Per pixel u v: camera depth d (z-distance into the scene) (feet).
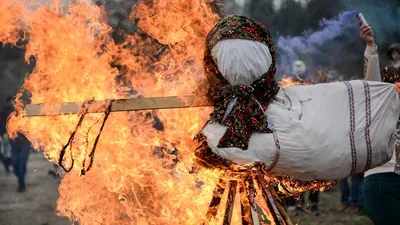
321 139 10.52
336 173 10.72
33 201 30.12
